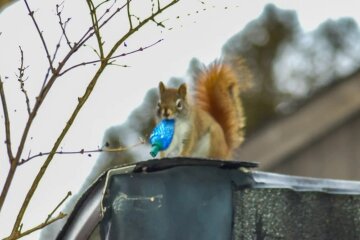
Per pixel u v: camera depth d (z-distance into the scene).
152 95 28.64
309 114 18.95
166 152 13.04
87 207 6.67
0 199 6.61
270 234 6.56
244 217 6.56
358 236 6.66
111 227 6.47
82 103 6.96
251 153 19.05
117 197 6.47
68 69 6.96
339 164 18.78
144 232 6.44
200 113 13.48
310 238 6.59
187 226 6.47
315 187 6.71
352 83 18.77
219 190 6.56
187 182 6.54
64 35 7.12
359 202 6.70
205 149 13.41
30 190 6.68
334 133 18.89
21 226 6.64
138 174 6.52
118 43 7.28
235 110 13.78
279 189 6.59
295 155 18.97
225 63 13.89
